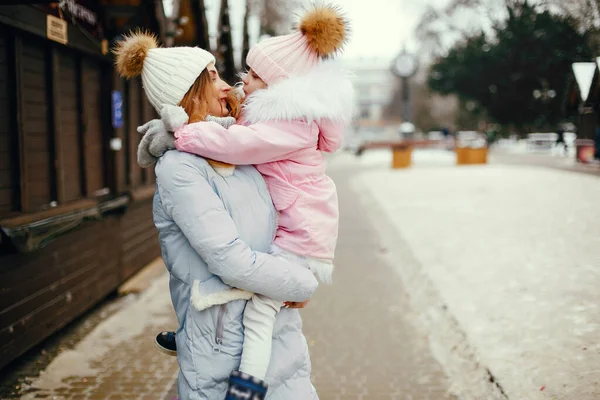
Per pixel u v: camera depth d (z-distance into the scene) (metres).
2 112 3.85
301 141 1.83
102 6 5.72
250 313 1.80
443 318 4.80
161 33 6.67
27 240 3.69
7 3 3.36
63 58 4.93
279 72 1.87
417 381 3.72
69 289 4.64
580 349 3.70
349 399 3.48
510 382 3.44
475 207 10.34
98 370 3.96
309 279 1.81
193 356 1.80
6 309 3.65
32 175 4.32
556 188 12.02
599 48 8.00
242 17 12.31
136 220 6.64
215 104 1.95
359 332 4.69
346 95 1.88
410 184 15.60
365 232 9.38
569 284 5.05
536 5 9.27
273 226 1.88
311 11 1.86
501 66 19.47
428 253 7.09
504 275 5.61
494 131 34.47
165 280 6.50
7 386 3.69
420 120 59.91
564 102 12.99
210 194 1.74
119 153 6.15
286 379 1.88
